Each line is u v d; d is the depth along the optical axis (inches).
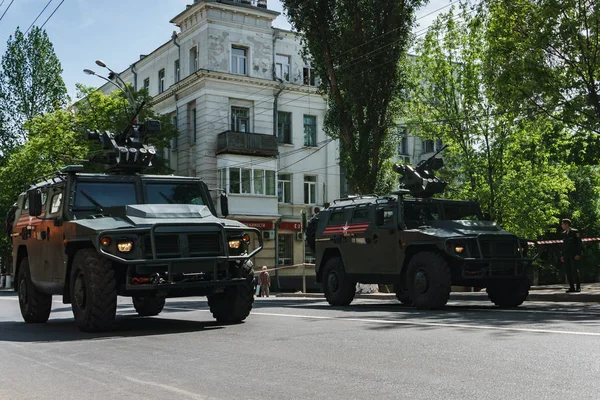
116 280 338.3
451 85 1197.1
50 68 1883.6
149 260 333.1
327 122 994.7
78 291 346.6
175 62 1643.7
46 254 395.5
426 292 482.9
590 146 994.7
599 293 591.8
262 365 214.7
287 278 1395.2
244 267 371.2
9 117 1852.9
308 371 200.7
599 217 1599.4
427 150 1764.3
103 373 208.7
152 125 422.0
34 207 386.9
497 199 1216.8
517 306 510.3
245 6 1529.3
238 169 1489.9
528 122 775.1
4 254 1973.4
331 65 982.4
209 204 408.8
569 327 300.2
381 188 1064.2
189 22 1566.2
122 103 1499.8
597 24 648.4
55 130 1501.0
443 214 544.1
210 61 1499.8
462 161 1227.2
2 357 253.1
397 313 430.0
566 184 1314.0
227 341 282.0
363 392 168.1
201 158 1496.1
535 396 157.9
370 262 550.9
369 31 952.3
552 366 197.5
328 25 969.5
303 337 286.2
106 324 337.1
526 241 510.3
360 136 967.0
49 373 212.5
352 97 960.3
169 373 205.0
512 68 688.4
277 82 1571.1
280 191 1588.3
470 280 489.1
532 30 685.3
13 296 1142.3
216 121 1502.2
